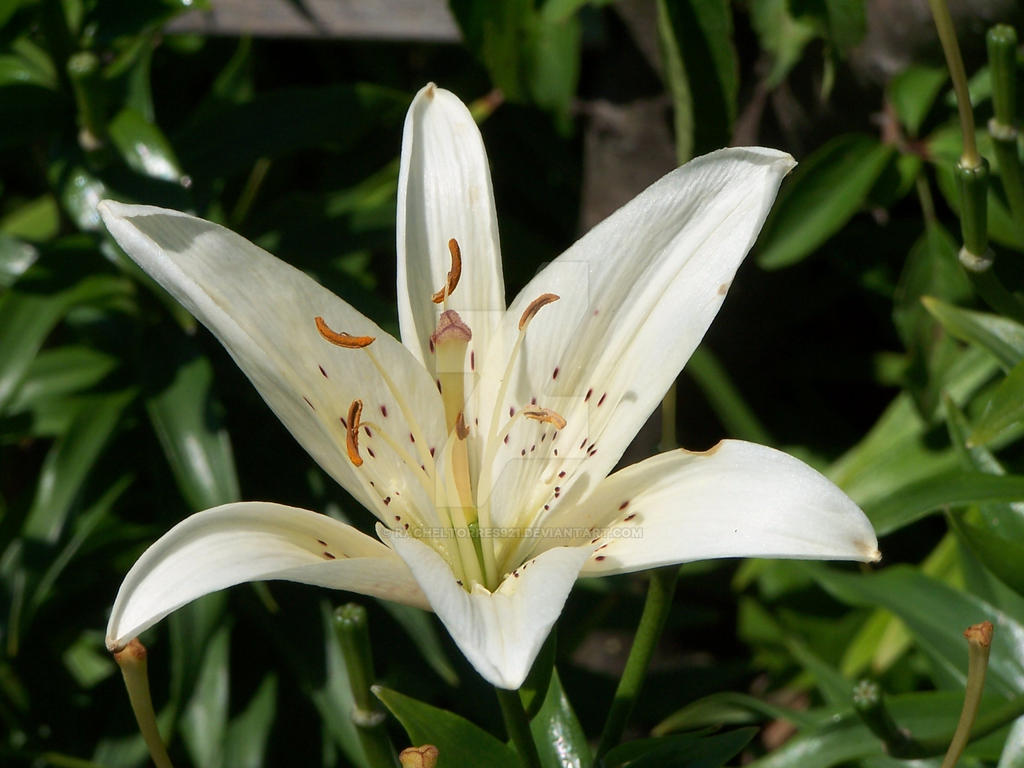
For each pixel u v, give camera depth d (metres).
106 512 0.65
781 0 0.62
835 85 0.64
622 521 0.48
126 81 0.63
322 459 0.48
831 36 0.60
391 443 0.49
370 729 0.49
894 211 0.68
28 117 0.61
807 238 0.62
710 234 0.49
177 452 0.61
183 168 0.65
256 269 0.48
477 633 0.44
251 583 0.65
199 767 0.64
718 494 0.47
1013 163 0.54
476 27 0.65
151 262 0.47
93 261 0.62
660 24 0.58
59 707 0.67
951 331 0.56
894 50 0.62
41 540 0.61
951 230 0.68
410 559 0.45
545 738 0.52
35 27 0.62
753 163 0.49
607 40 0.69
